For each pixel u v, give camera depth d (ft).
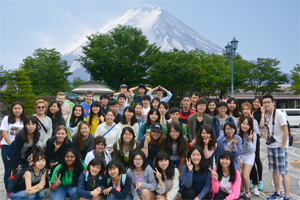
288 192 14.94
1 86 99.55
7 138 15.90
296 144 36.78
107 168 14.03
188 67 84.53
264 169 22.49
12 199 14.06
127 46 93.81
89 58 92.99
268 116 16.30
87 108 22.22
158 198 14.43
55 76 115.14
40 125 16.31
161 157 14.34
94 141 15.48
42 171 14.93
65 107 22.07
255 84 108.99
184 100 20.02
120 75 91.76
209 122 17.72
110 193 13.88
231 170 14.33
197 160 14.23
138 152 14.44
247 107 16.96
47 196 15.65
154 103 21.36
